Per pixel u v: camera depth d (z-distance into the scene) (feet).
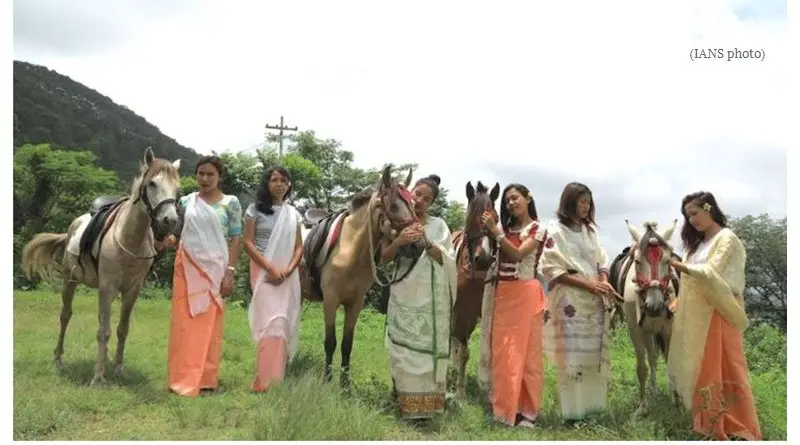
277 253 17.56
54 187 68.23
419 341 14.49
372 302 53.16
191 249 17.22
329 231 17.90
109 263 17.56
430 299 14.70
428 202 15.74
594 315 15.55
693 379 14.42
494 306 15.53
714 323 14.43
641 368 17.16
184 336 16.87
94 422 14.10
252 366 21.38
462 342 18.15
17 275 57.72
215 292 17.37
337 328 35.24
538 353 15.10
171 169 16.94
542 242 15.35
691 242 15.49
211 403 15.28
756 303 64.34
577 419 15.08
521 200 15.58
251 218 17.84
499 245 15.25
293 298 17.81
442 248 15.06
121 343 18.72
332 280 16.90
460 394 17.90
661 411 15.66
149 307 42.75
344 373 16.92
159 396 16.19
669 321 16.84
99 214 18.92
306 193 75.41
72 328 29.40
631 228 16.67
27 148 69.26
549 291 15.87
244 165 68.95
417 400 14.29
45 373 18.58
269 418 13.20
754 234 64.75
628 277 17.74
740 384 14.11
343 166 81.71
